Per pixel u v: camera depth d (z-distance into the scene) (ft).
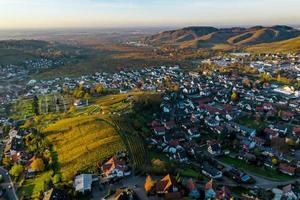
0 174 586.45
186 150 638.12
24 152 653.30
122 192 435.94
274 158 596.70
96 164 545.85
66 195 455.63
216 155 633.61
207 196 448.24
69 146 636.07
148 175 483.51
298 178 549.13
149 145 640.58
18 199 495.00
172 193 437.99
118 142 611.06
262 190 494.59
